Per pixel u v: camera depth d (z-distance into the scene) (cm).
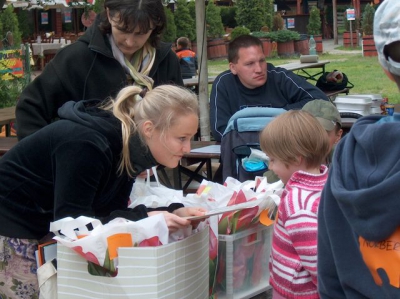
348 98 621
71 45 401
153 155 272
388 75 160
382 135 151
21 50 1412
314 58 1252
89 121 269
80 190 266
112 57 394
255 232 330
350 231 159
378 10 158
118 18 372
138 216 284
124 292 261
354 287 157
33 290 298
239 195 316
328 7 4488
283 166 274
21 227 289
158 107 265
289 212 246
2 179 286
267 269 345
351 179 157
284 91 534
